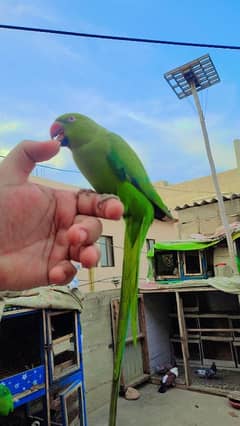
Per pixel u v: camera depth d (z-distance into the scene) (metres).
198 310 3.51
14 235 0.37
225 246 3.24
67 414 1.88
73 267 0.36
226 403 2.62
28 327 1.98
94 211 0.34
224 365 3.34
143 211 0.35
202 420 2.38
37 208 0.36
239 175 5.04
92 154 0.36
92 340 2.71
